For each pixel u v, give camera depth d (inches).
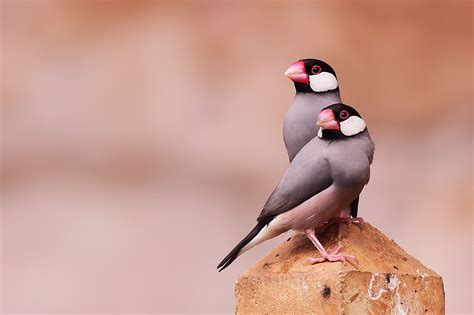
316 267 231.9
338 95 279.4
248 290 240.7
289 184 240.7
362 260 233.8
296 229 242.2
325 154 240.1
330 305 226.1
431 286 239.1
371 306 229.0
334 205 240.5
